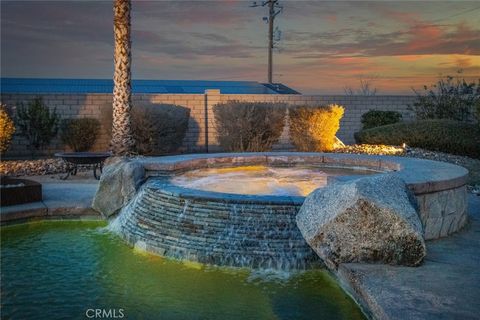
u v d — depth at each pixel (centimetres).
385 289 404
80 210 775
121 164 788
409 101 1933
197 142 1756
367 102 1914
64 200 816
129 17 1267
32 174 1164
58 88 2822
